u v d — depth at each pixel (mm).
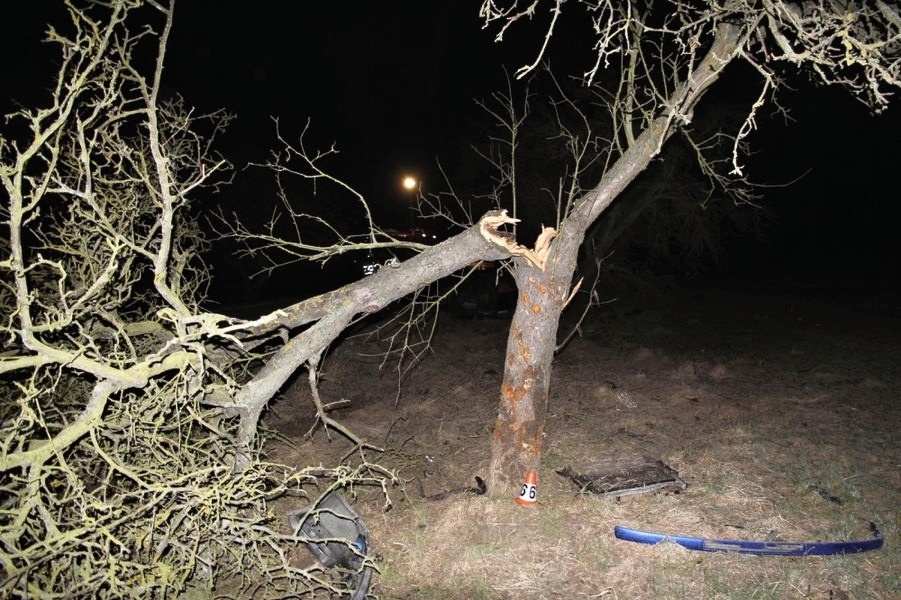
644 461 6527
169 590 4199
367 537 4828
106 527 3768
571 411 8297
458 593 4742
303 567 5223
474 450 7207
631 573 4746
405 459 7141
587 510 5590
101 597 3895
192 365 4441
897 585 4418
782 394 8617
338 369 10266
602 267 13883
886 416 7621
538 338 5508
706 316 14930
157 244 6148
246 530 4609
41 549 3820
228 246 16828
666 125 4895
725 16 4855
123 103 4738
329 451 7410
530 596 4625
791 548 4820
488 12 4250
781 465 6309
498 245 5223
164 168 4215
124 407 4582
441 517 5641
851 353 10672
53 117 6402
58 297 5496
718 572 4680
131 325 5918
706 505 5621
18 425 3816
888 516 5289
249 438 5102
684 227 13203
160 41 4312
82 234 5844
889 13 4164
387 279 5270
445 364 10773
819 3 4500
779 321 14102
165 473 4504
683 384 9109
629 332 13102
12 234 3713
